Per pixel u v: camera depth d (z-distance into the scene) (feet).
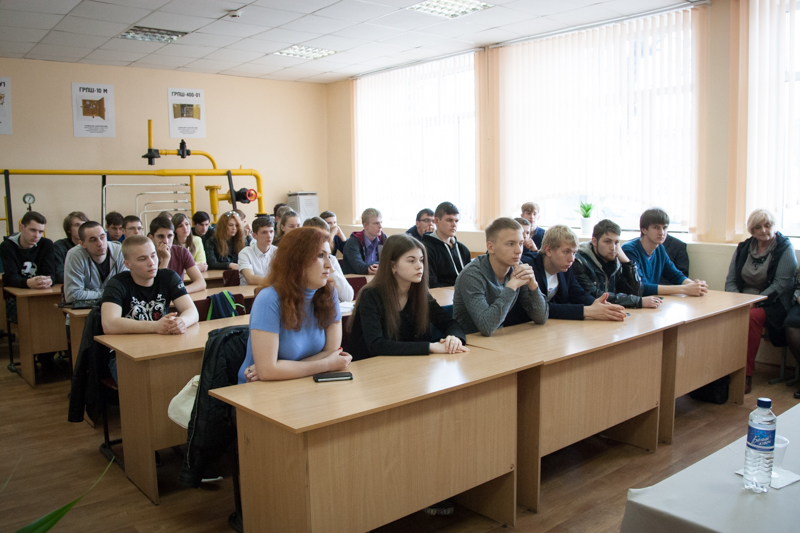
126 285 9.56
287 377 6.63
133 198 24.38
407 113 24.99
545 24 18.78
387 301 7.92
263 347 6.57
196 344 8.41
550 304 10.07
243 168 26.40
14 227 22.00
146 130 24.50
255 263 14.93
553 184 20.06
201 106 25.75
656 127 17.34
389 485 6.12
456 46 21.71
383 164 26.37
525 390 7.79
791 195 15.01
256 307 6.68
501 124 21.45
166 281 9.92
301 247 6.75
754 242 14.10
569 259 9.83
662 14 16.94
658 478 8.84
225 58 23.02
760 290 13.82
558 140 19.79
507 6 16.99
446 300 12.28
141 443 8.43
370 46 21.61
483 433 7.04
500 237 8.67
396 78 25.29
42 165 22.49
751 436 4.41
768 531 3.68
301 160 28.63
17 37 19.15
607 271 11.39
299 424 5.19
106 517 7.91
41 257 15.39
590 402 8.41
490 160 21.98
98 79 23.41
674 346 9.96
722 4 15.72
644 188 17.70
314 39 20.53
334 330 7.44
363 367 7.07
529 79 20.47
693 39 16.35
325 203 29.50
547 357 7.50
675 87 16.81
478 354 7.64
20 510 8.14
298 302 6.78
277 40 20.53
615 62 18.12
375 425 5.95
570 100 19.38
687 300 11.62
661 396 10.18
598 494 8.36
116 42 20.17
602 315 9.75
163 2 16.24
